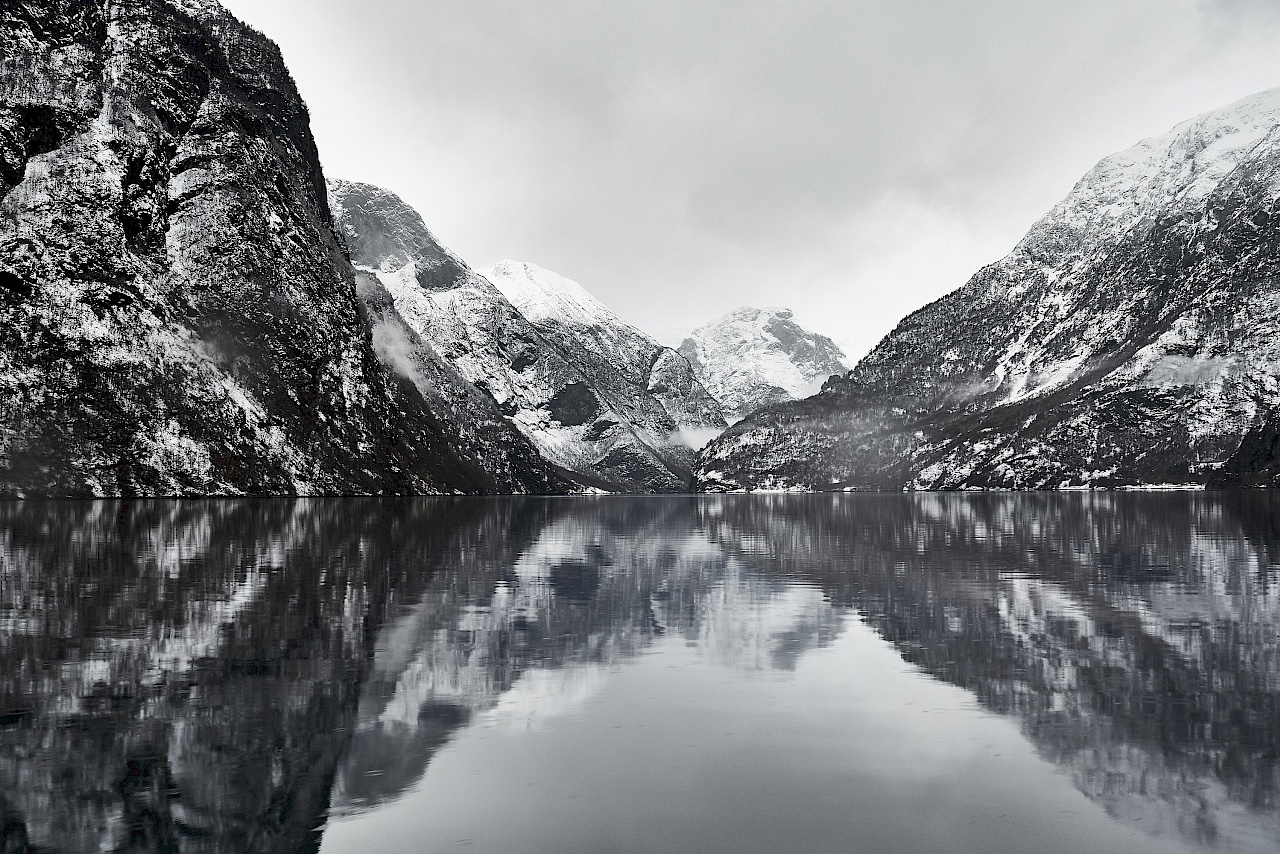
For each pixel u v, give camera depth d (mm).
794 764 16328
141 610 32469
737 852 12828
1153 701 20281
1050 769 16016
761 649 26516
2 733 17906
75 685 21719
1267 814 14047
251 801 14641
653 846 13008
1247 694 20828
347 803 14570
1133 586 39906
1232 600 35438
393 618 31578
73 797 14734
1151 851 12773
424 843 13117
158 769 15977
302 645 26672
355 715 19406
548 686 22000
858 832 13469
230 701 20406
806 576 45438
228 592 37188
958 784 15320
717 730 18406
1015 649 26203
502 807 14414
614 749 17219
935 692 21266
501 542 68688
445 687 21859
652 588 40594
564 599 36812
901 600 36312
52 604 33688
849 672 23453
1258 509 125250
